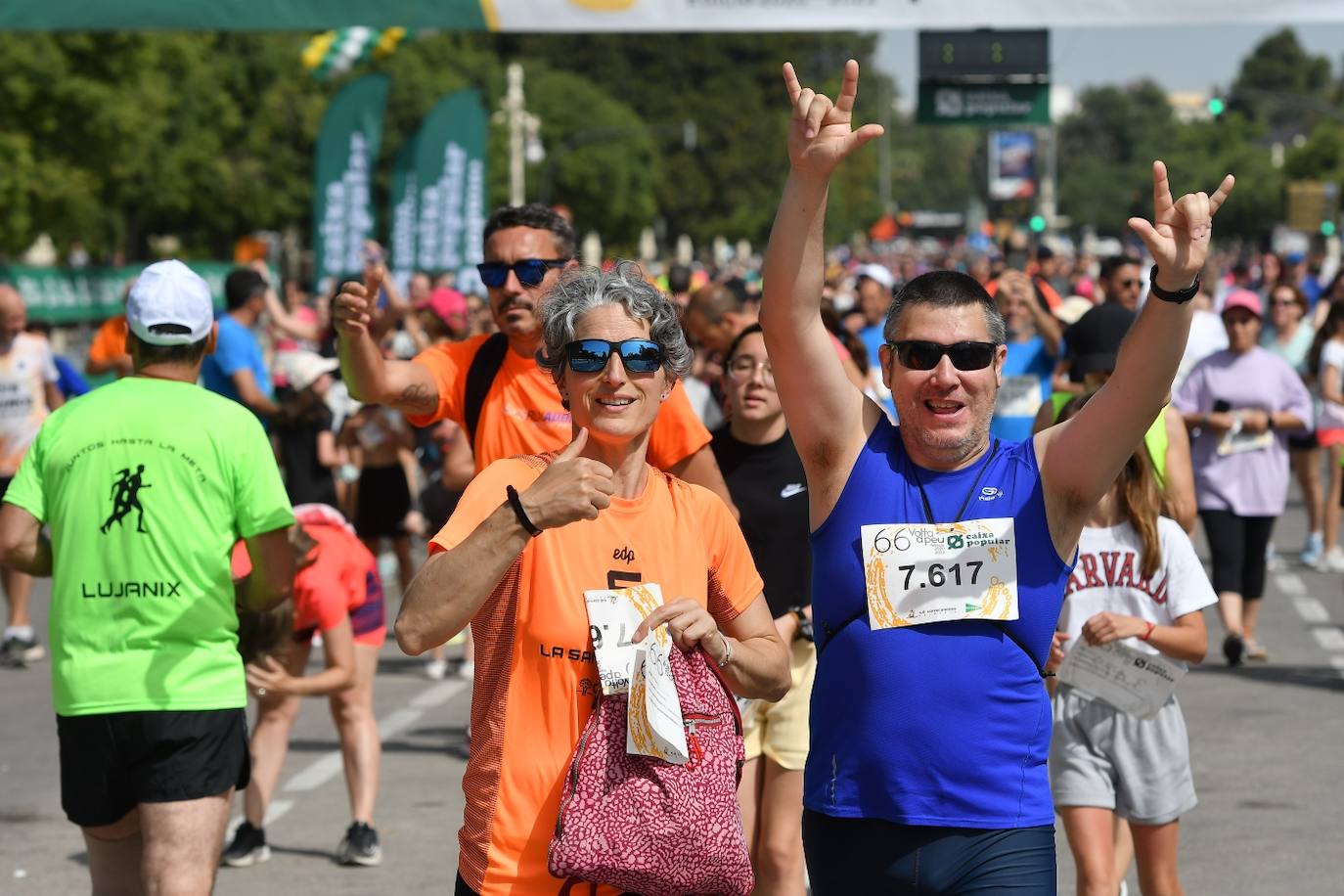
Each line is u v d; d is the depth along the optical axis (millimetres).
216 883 9156
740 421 7758
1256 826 9875
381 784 11328
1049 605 5230
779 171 130750
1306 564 20156
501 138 93000
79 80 44469
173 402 6590
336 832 10172
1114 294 12992
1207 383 15133
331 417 16312
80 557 6477
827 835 5289
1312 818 10023
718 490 7094
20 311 15977
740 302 9922
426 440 20562
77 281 40562
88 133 45562
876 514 5270
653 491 5121
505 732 4875
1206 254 4859
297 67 72250
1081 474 5180
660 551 5016
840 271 41062
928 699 5148
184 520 6480
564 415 7273
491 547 4684
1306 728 12344
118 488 6469
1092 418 5129
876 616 5195
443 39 92750
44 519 6625
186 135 63500
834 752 5258
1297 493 28406
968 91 21312
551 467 4742
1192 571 7051
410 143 30516
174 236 81438
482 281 7336
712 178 130500
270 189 72812
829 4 16875
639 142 111188
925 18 16891
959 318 5203
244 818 9945
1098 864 6922
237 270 16062
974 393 5211
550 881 4789
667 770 4754
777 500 7688
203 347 6758
